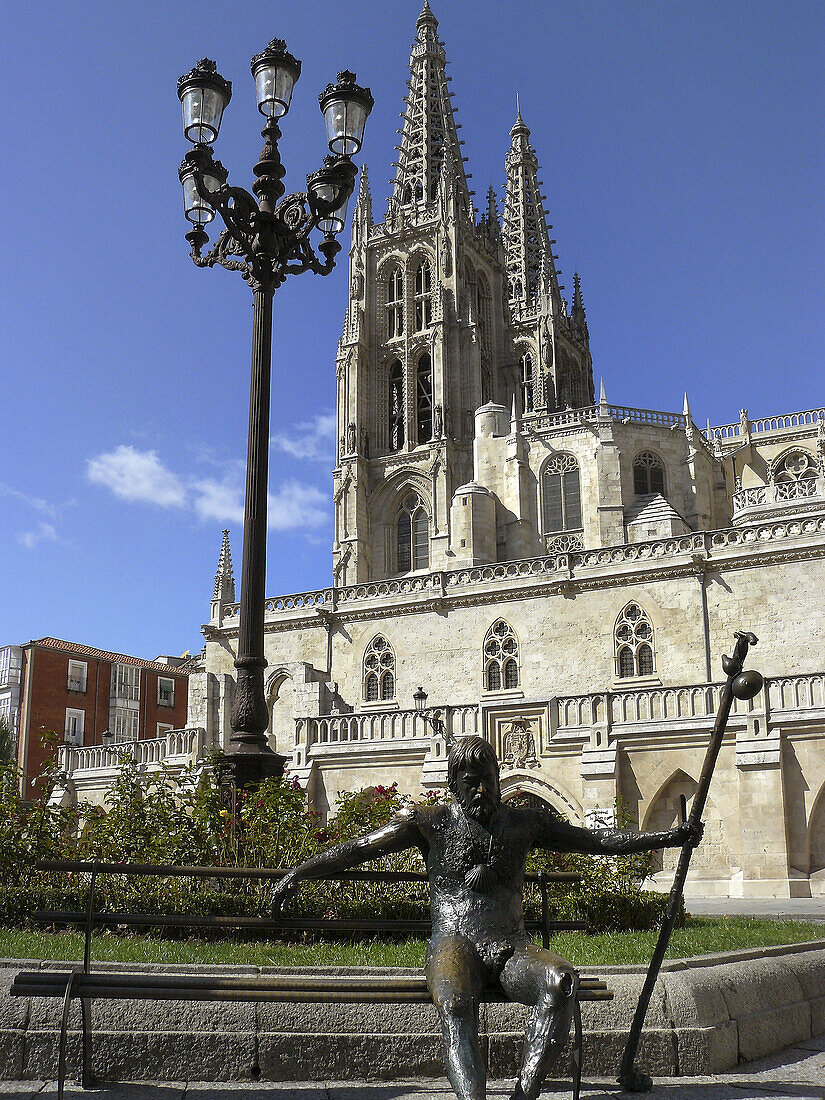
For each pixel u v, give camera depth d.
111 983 7.39
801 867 31.69
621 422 70.62
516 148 127.19
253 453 17.75
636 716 36.09
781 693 33.19
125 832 15.19
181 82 18.41
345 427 93.50
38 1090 7.69
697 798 7.98
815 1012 10.06
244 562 17.36
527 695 46.50
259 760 16.62
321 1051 8.06
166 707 85.25
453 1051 6.23
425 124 104.31
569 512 72.19
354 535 89.12
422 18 110.56
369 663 51.19
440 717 39.34
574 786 36.53
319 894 12.91
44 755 75.44
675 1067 8.30
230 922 7.98
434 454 88.44
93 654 81.31
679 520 62.66
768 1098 7.56
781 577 42.06
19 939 11.80
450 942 7.04
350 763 40.66
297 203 18.97
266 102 19.05
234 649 56.44
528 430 75.44
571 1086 7.92
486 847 7.38
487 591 48.38
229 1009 8.16
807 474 73.12
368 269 99.19
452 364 92.31
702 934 14.34
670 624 44.03
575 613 46.25
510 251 122.88
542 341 107.94
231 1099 7.48
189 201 19.84
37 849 15.06
